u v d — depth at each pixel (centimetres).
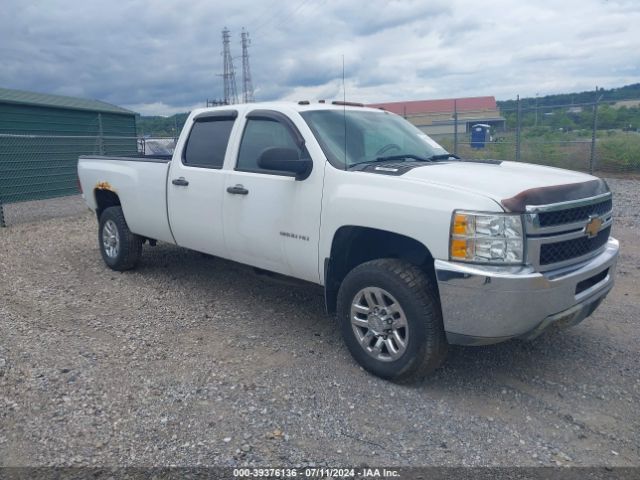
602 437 336
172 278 662
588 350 458
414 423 349
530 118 1769
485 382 404
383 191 394
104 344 466
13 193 1391
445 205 361
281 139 481
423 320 373
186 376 407
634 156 1603
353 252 439
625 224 941
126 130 1855
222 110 545
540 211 351
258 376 409
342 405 369
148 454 314
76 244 869
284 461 309
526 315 351
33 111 1487
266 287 627
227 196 511
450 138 2030
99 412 357
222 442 326
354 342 416
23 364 420
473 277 346
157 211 602
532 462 310
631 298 580
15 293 608
